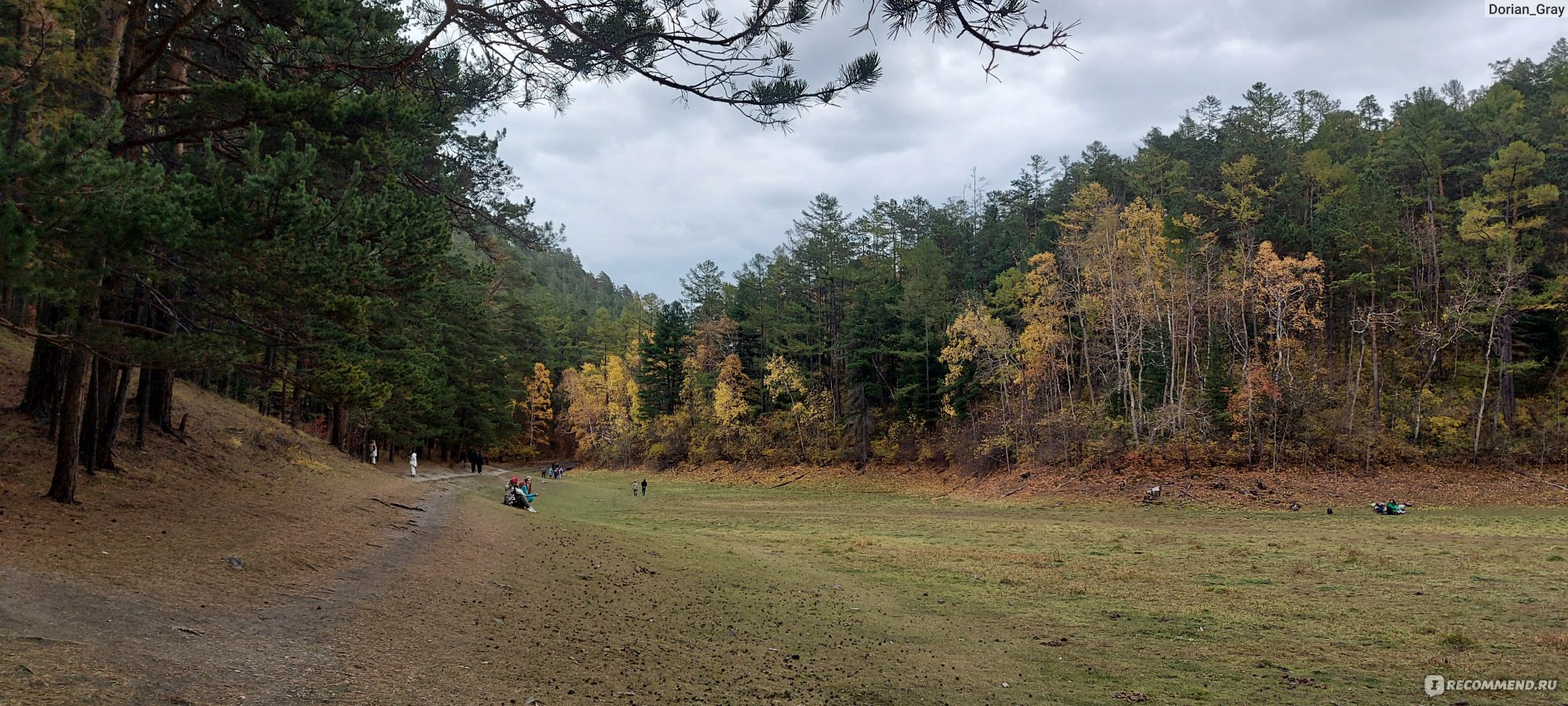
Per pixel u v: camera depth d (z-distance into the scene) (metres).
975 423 57.88
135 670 6.32
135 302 13.52
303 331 12.02
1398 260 51.00
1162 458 47.62
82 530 10.98
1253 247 52.06
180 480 17.02
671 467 80.75
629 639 10.93
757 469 71.94
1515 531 30.70
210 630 7.97
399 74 10.65
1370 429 45.84
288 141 9.87
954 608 15.84
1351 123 77.12
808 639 12.39
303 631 8.58
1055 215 71.94
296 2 12.07
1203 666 11.25
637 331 106.88
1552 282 46.66
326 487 22.73
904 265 71.56
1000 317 60.84
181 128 12.89
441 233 12.41
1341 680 10.31
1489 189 49.06
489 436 59.84
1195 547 26.67
